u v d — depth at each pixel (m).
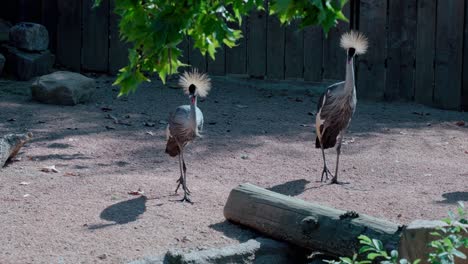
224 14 4.59
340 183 9.40
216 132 11.97
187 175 9.60
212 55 4.86
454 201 8.46
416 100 15.01
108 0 15.62
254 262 6.68
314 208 6.88
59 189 8.56
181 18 4.22
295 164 10.38
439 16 14.66
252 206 7.30
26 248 6.73
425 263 5.42
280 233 6.96
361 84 15.21
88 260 6.50
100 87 14.62
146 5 4.47
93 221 7.49
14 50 14.74
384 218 7.83
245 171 9.92
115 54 15.70
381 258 6.05
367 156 10.89
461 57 14.61
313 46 15.29
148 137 11.48
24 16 15.96
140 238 7.07
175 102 13.93
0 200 8.06
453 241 4.95
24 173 9.20
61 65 15.87
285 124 12.79
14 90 13.79
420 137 12.23
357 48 9.25
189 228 7.43
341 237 6.41
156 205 8.11
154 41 4.20
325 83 15.35
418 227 5.50
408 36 14.89
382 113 14.08
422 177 9.74
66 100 13.05
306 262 7.00
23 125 11.66
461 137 12.35
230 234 7.32
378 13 14.95
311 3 3.77
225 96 14.64
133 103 13.64
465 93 14.67
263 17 15.40
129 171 9.63
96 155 10.36
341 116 9.34
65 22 15.76
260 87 15.52
